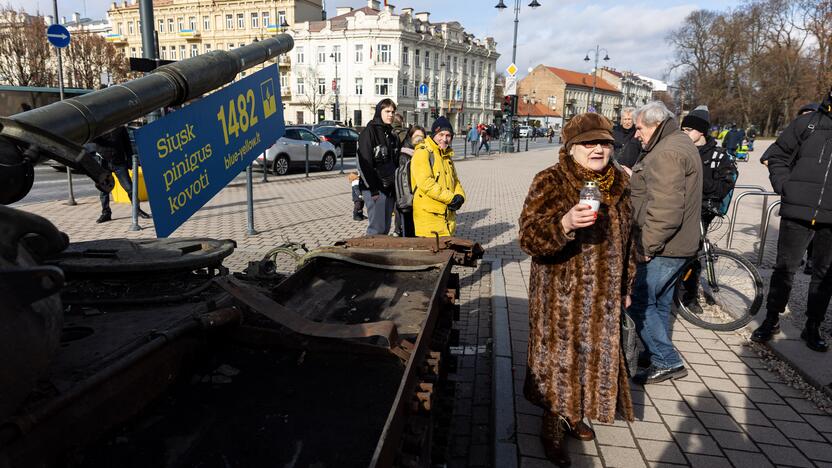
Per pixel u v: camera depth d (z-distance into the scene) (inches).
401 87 2709.2
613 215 101.6
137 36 3031.5
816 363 152.9
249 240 304.3
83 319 77.2
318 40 2721.5
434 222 191.6
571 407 103.6
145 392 64.3
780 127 2461.9
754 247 319.6
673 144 133.0
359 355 80.3
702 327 187.2
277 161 668.1
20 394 44.8
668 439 121.6
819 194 153.9
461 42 3186.5
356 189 373.4
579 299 102.3
